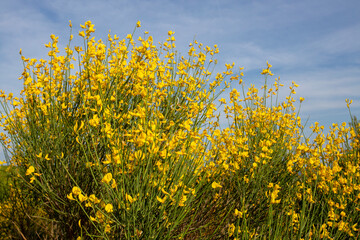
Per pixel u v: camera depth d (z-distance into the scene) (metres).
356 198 2.48
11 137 2.47
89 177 2.20
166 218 1.76
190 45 2.95
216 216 2.39
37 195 2.50
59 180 2.21
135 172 1.79
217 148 2.60
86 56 2.17
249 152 2.73
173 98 2.68
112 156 1.77
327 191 2.55
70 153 2.29
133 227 1.67
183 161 1.83
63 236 2.26
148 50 2.33
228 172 2.65
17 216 2.86
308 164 2.69
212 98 2.46
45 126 2.33
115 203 1.74
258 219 2.40
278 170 2.91
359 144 3.53
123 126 2.23
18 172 2.61
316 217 2.53
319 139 3.14
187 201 1.80
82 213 2.15
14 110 2.54
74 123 2.29
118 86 2.38
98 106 2.01
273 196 1.88
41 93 2.36
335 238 2.20
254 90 3.39
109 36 2.71
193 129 2.10
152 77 2.00
